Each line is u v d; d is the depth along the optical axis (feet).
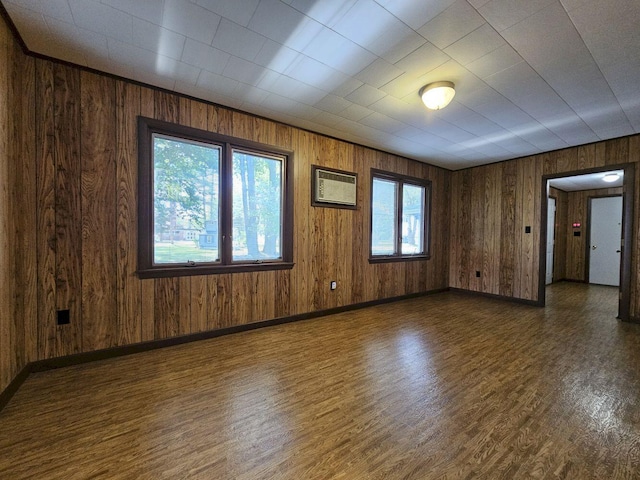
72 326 7.76
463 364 8.13
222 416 5.68
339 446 4.91
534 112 10.18
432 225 17.83
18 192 6.64
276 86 8.71
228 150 10.16
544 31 6.19
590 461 4.63
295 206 11.90
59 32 6.43
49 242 7.41
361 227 14.24
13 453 4.66
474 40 6.53
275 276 11.46
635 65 7.33
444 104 8.64
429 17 5.84
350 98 9.42
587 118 10.62
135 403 6.08
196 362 8.09
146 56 7.32
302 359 8.37
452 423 5.56
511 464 4.56
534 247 15.16
